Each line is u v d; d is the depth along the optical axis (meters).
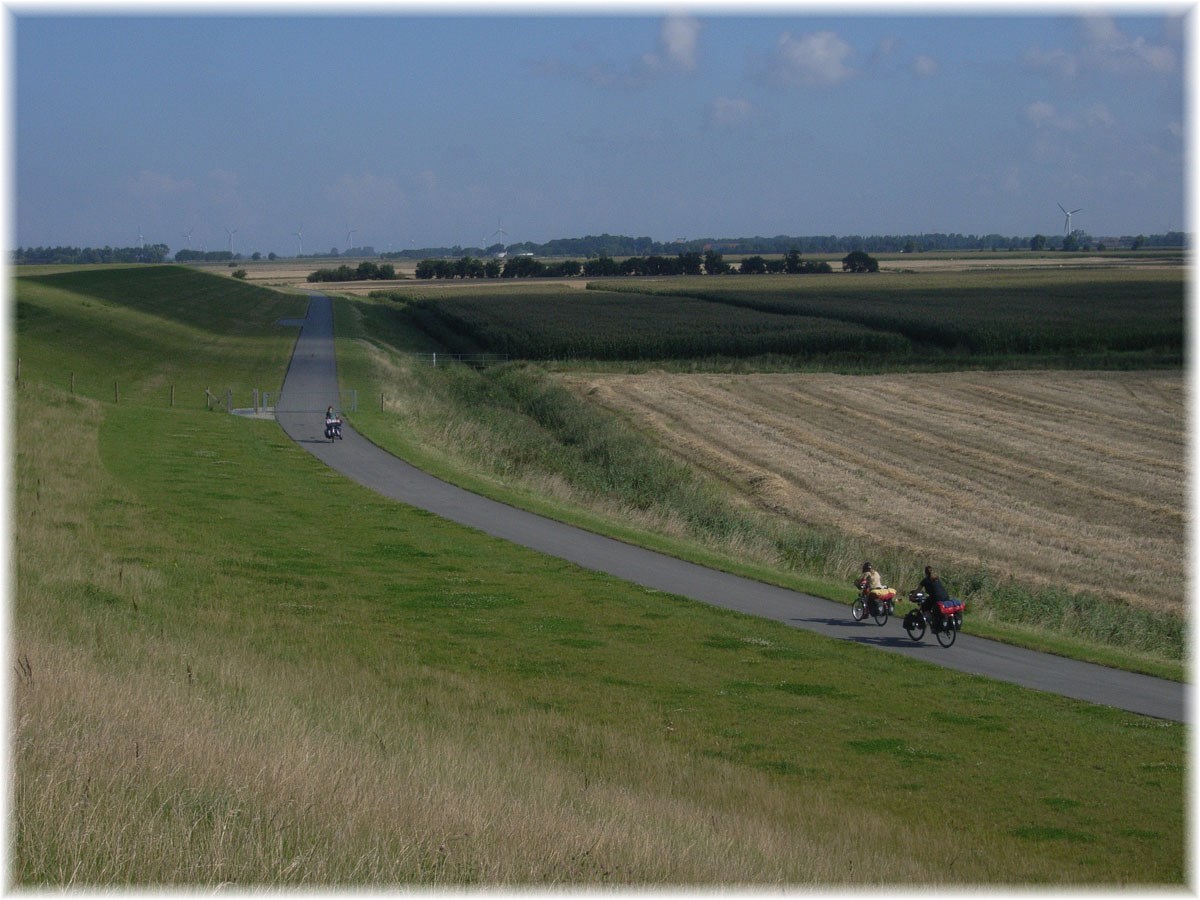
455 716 26.50
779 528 56.75
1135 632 41.03
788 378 108.44
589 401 96.00
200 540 43.72
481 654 33.31
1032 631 40.19
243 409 82.12
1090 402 94.25
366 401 86.19
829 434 82.19
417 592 39.53
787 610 40.66
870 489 66.00
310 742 20.53
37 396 69.56
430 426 78.50
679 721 28.59
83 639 27.58
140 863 13.93
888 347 130.12
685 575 44.59
